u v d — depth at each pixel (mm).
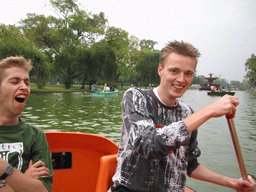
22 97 1013
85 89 37562
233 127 1140
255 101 26406
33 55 25078
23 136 1084
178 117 1195
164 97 1155
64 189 1853
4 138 1034
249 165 4223
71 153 1865
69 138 1906
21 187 917
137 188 1081
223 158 4582
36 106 13320
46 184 1007
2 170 880
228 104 931
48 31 36375
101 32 39500
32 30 37094
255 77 70500
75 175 1882
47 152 1162
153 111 1147
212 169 4008
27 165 1091
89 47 34875
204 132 7238
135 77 70375
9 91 989
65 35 38125
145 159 1084
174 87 1079
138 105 1115
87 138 1905
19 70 1010
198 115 954
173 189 1131
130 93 1175
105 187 1297
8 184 903
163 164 1107
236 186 1250
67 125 7648
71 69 35469
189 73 1067
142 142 985
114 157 1385
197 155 1276
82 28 38625
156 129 1009
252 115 12250
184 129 930
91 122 8305
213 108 940
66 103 15734
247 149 5375
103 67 33812
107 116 9906
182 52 1034
